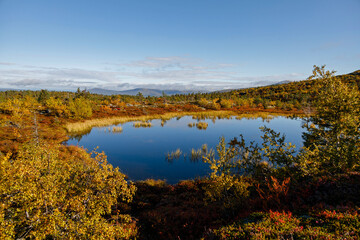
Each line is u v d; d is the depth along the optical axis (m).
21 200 4.60
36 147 7.69
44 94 63.81
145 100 105.00
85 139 29.44
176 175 16.55
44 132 28.28
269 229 5.54
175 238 7.49
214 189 8.93
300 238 4.93
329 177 8.34
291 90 129.75
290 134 31.94
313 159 8.52
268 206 8.26
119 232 6.12
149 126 41.62
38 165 5.60
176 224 8.42
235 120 51.25
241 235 5.62
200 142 28.03
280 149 9.38
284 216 6.47
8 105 33.50
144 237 7.79
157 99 117.75
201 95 130.75
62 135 29.47
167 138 30.61
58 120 37.38
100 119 46.16
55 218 4.60
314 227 5.42
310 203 7.78
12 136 23.94
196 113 67.25
